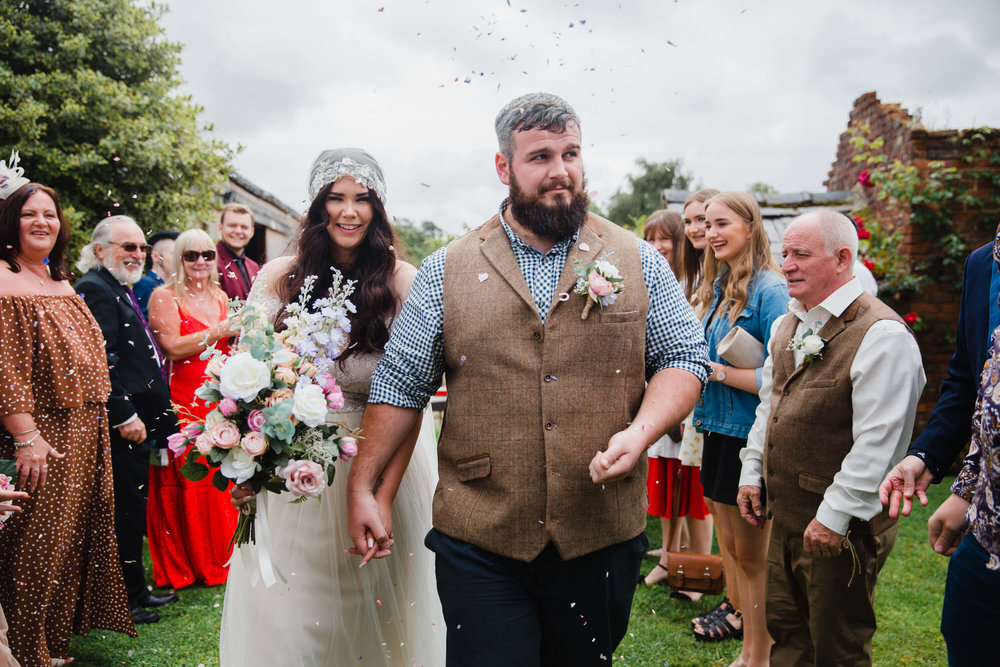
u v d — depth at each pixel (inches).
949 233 240.4
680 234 162.4
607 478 62.0
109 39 355.3
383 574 89.5
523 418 68.7
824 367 83.2
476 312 70.1
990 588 57.7
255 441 68.4
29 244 103.7
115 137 333.4
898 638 121.1
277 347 74.8
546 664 74.5
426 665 94.7
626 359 70.0
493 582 69.1
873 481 76.0
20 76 323.6
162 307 151.1
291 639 83.4
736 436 106.9
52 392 103.2
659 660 115.3
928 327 241.1
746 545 105.3
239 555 87.2
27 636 100.3
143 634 126.3
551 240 72.5
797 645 88.4
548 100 69.5
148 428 137.3
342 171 87.8
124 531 134.9
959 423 69.2
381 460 75.7
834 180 303.3
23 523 99.7
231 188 410.9
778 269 113.3
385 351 77.7
